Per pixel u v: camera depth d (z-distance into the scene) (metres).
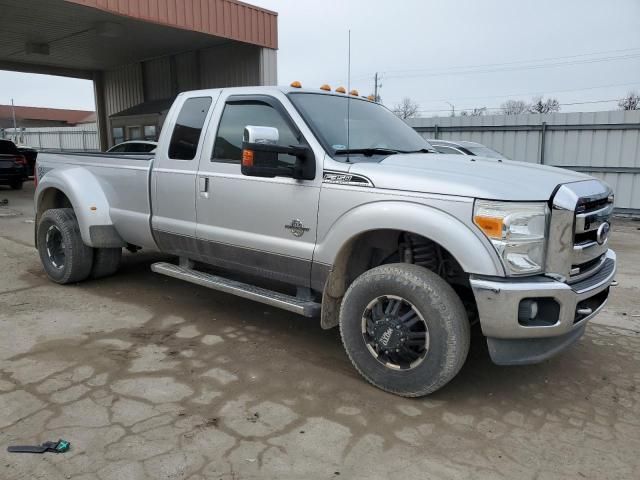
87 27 13.91
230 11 13.65
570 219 3.17
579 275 3.40
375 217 3.46
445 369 3.30
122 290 5.86
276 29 14.81
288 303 3.99
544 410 3.46
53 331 4.61
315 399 3.52
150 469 2.74
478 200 3.12
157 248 5.20
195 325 4.84
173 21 12.57
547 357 3.32
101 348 4.26
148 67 18.42
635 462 2.91
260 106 4.25
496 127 14.14
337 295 3.91
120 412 3.29
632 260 8.09
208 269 5.43
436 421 3.29
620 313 5.47
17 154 16.91
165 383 3.69
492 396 3.63
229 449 2.94
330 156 3.78
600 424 3.30
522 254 3.11
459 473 2.78
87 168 5.79
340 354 4.27
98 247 5.67
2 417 3.19
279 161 4.05
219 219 4.46
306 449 2.96
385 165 3.64
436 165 3.68
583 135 13.16
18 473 2.68
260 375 3.86
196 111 4.75
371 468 2.81
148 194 5.09
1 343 4.32
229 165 4.35
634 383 3.87
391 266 3.48
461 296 3.83
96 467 2.74
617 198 13.00
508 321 3.10
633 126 12.53
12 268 6.78
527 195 3.15
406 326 3.42
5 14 12.78
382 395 3.59
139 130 17.86
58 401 3.40
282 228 4.02
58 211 5.94
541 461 2.90
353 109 4.58
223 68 15.75
